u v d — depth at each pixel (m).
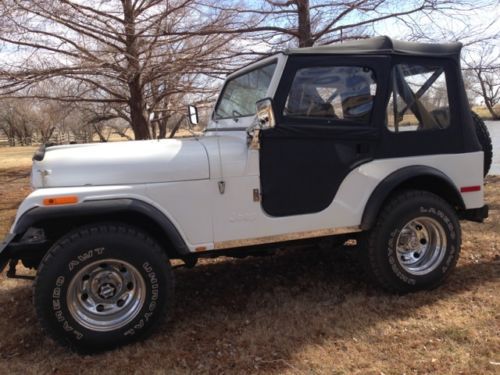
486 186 8.16
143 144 3.49
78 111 11.84
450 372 2.78
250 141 3.41
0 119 43.53
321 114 3.59
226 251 3.62
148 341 3.29
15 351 3.29
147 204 3.21
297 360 2.98
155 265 3.22
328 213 3.65
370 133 3.68
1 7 7.35
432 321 3.40
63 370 3.00
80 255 3.06
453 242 3.96
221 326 3.50
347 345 3.13
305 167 3.56
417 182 3.99
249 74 4.12
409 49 3.82
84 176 3.18
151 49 8.16
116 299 3.24
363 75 3.70
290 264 4.75
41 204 3.01
